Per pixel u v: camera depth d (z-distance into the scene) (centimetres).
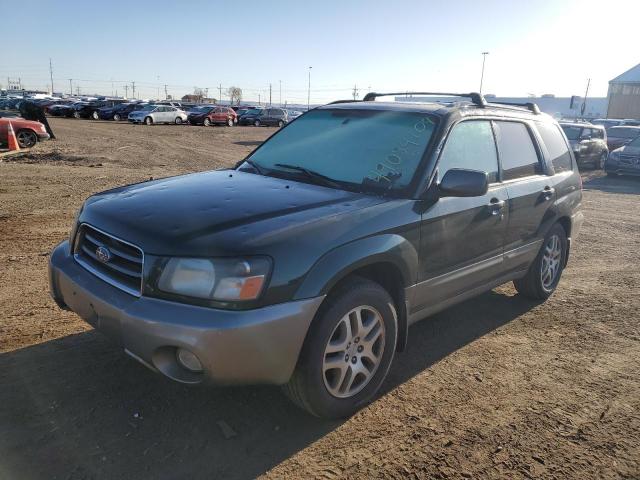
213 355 252
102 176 1254
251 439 289
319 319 284
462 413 324
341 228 295
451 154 377
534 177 471
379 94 491
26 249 621
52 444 276
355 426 306
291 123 459
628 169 1612
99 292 286
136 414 304
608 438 305
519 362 395
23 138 1836
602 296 550
